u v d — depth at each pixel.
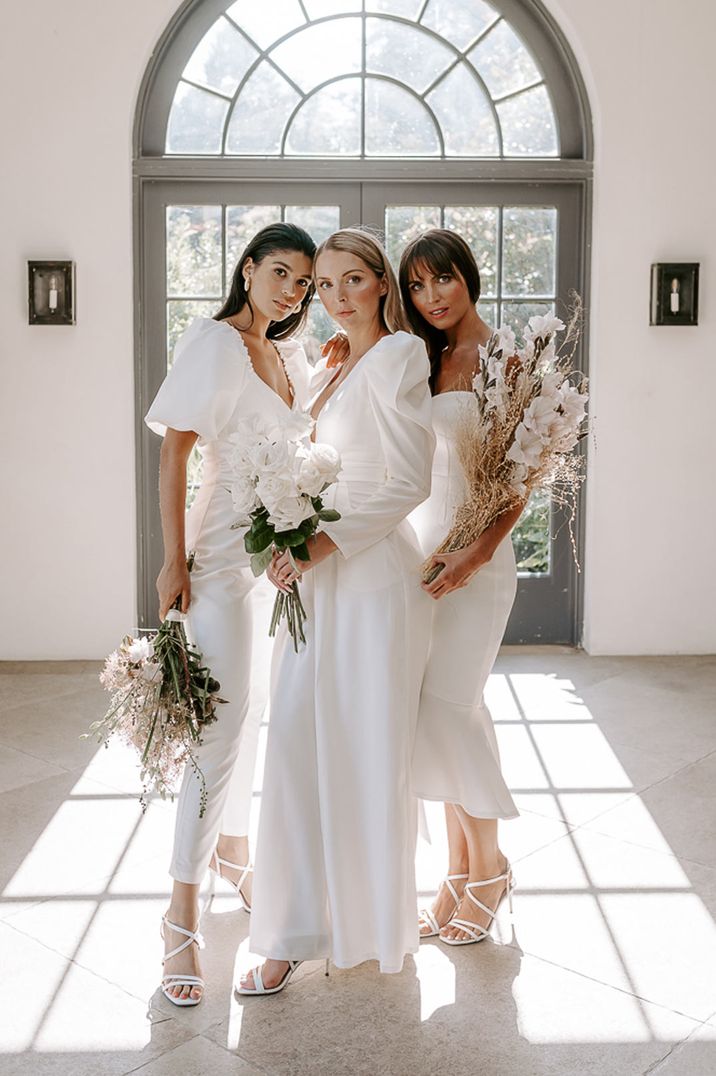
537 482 2.52
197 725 2.44
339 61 5.35
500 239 5.46
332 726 2.40
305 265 2.55
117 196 5.19
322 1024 2.31
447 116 5.39
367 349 2.52
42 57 5.11
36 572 5.34
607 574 5.48
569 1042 2.25
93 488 5.30
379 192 5.43
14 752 4.02
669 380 5.39
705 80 5.25
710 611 5.52
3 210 5.18
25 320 5.22
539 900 2.88
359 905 2.43
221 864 2.85
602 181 5.30
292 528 2.29
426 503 2.68
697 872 3.04
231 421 2.52
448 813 2.75
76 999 2.40
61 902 2.85
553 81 5.36
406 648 2.43
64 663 5.31
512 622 5.64
